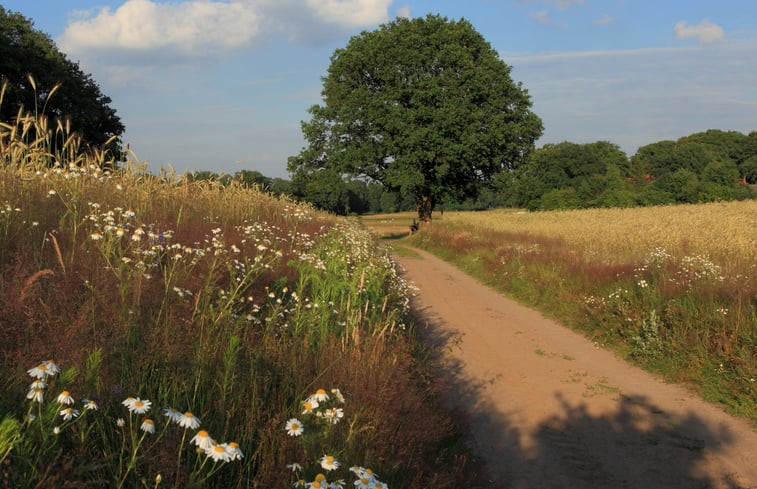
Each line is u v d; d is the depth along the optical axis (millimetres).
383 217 95750
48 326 3756
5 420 2396
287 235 11734
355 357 5512
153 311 4625
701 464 5398
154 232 7391
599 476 5148
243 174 15125
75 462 2682
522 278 15961
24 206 6836
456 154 39281
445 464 5000
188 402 3582
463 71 39844
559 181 86688
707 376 7762
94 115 32938
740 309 8688
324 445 3535
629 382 7934
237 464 3439
